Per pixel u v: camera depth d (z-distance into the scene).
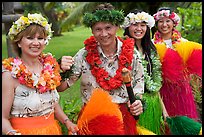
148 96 3.36
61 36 13.51
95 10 2.93
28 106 2.62
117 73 3.01
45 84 2.65
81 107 3.40
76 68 3.05
